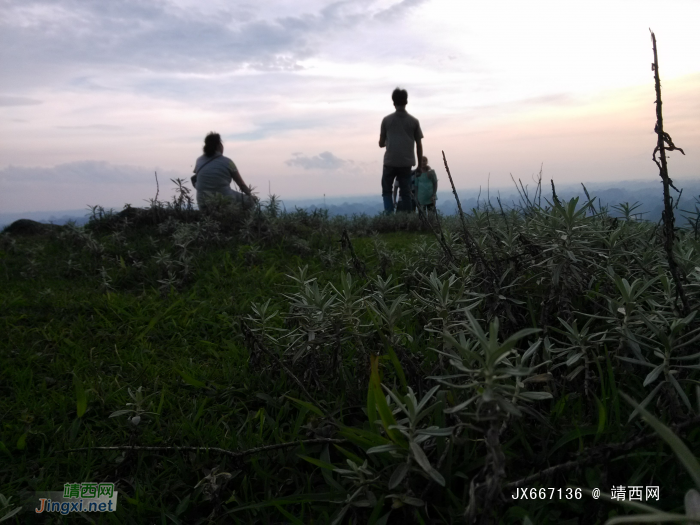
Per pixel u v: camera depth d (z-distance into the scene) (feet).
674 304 5.98
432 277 7.38
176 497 6.21
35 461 7.18
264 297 13.73
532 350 5.50
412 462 5.22
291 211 23.88
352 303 7.55
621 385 6.31
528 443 5.85
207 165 25.44
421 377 6.89
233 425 7.63
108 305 13.21
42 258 18.43
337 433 6.57
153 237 20.36
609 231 8.59
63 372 9.76
